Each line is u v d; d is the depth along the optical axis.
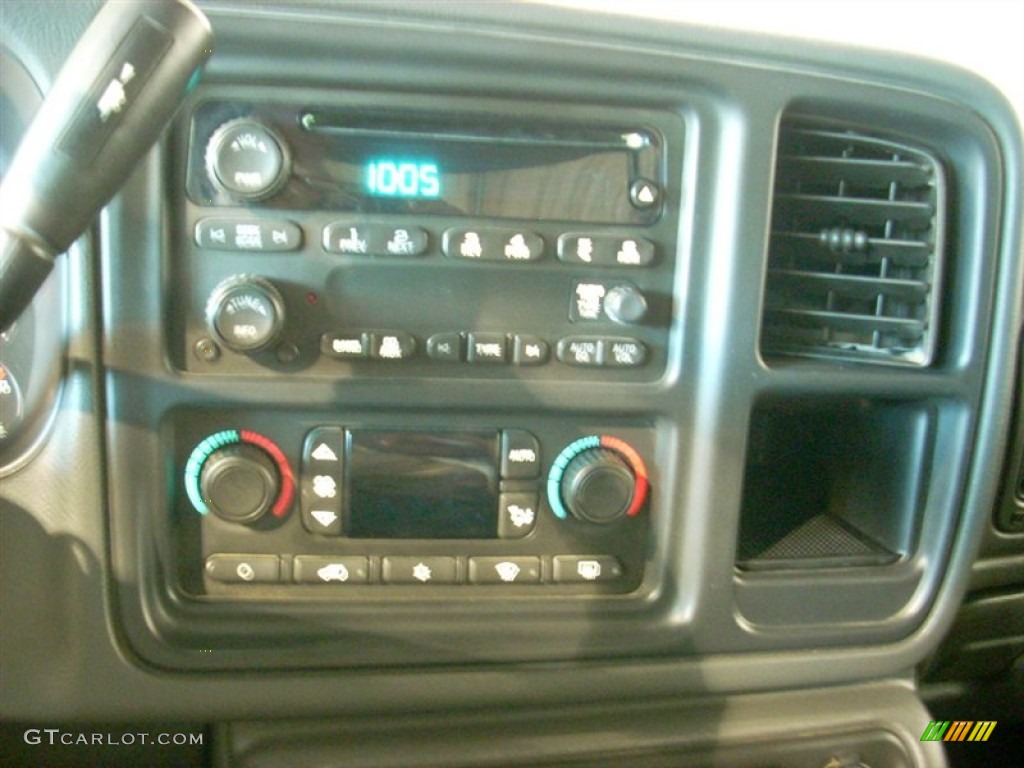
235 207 0.68
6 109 0.66
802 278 0.79
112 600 0.73
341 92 0.67
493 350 0.72
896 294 0.79
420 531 0.75
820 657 0.84
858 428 0.92
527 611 0.78
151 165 0.66
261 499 0.71
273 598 0.75
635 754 0.82
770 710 0.85
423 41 0.66
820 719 0.86
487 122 0.70
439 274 0.71
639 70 0.69
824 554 0.86
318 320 0.70
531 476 0.76
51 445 0.70
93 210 0.57
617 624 0.79
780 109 0.72
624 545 0.78
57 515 0.71
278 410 0.72
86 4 0.64
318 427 0.73
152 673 0.75
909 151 0.78
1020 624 1.12
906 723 0.87
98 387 0.69
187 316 0.69
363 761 0.79
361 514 0.75
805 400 0.79
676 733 0.83
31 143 0.55
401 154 0.69
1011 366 0.81
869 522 0.91
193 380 0.69
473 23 0.66
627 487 0.75
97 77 0.53
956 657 1.12
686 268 0.73
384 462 0.74
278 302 0.68
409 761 0.79
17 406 0.69
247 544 0.74
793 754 0.85
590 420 0.76
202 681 0.75
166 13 0.53
